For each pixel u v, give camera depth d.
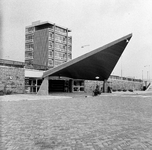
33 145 4.59
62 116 8.64
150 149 4.34
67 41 77.56
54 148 4.38
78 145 4.59
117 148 4.39
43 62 70.38
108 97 23.30
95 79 36.38
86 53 23.70
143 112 10.07
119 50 25.59
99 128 6.34
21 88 27.05
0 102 15.35
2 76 24.44
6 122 7.24
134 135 5.49
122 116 8.72
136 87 64.31
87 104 14.34
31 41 74.00
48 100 17.91
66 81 37.84
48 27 73.69
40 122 7.26
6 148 4.38
